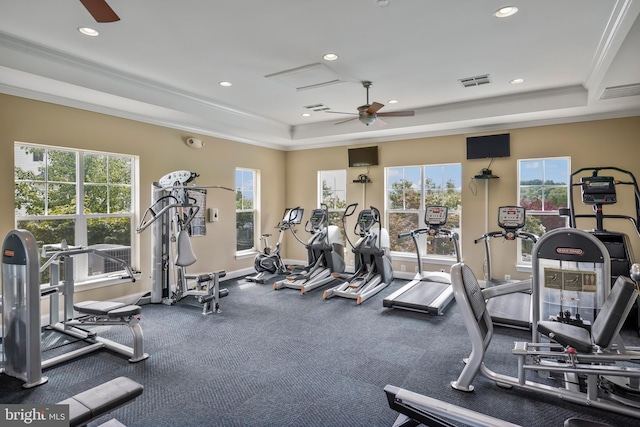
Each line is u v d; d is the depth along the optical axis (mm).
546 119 5520
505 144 5809
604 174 5180
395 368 3186
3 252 3000
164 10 2887
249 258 7246
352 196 7402
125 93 4371
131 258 5273
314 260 6816
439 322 4395
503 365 3244
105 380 2969
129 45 3547
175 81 4605
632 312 4156
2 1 2732
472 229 6184
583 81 4582
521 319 4102
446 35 3346
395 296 5020
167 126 5684
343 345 3695
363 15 2980
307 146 7941
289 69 4203
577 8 2855
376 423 2400
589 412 2506
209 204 6395
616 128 5094
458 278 2766
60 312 4438
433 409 2000
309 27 3195
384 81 4605
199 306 5055
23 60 3463
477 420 1873
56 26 3150
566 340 2428
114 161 5078
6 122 3922
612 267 4211
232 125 5965
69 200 4594
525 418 2443
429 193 6703
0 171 3885
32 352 2850
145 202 5363
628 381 2670
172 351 3541
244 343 3744
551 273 3100
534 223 5762
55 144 4324
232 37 3381
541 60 3916
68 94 4227
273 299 5410
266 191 7699
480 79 4535
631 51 3133
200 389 2824
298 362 3303
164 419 2432
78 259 4672
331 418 2453
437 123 5828
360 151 7156
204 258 6305
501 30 3244
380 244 5844
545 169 5684
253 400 2672
